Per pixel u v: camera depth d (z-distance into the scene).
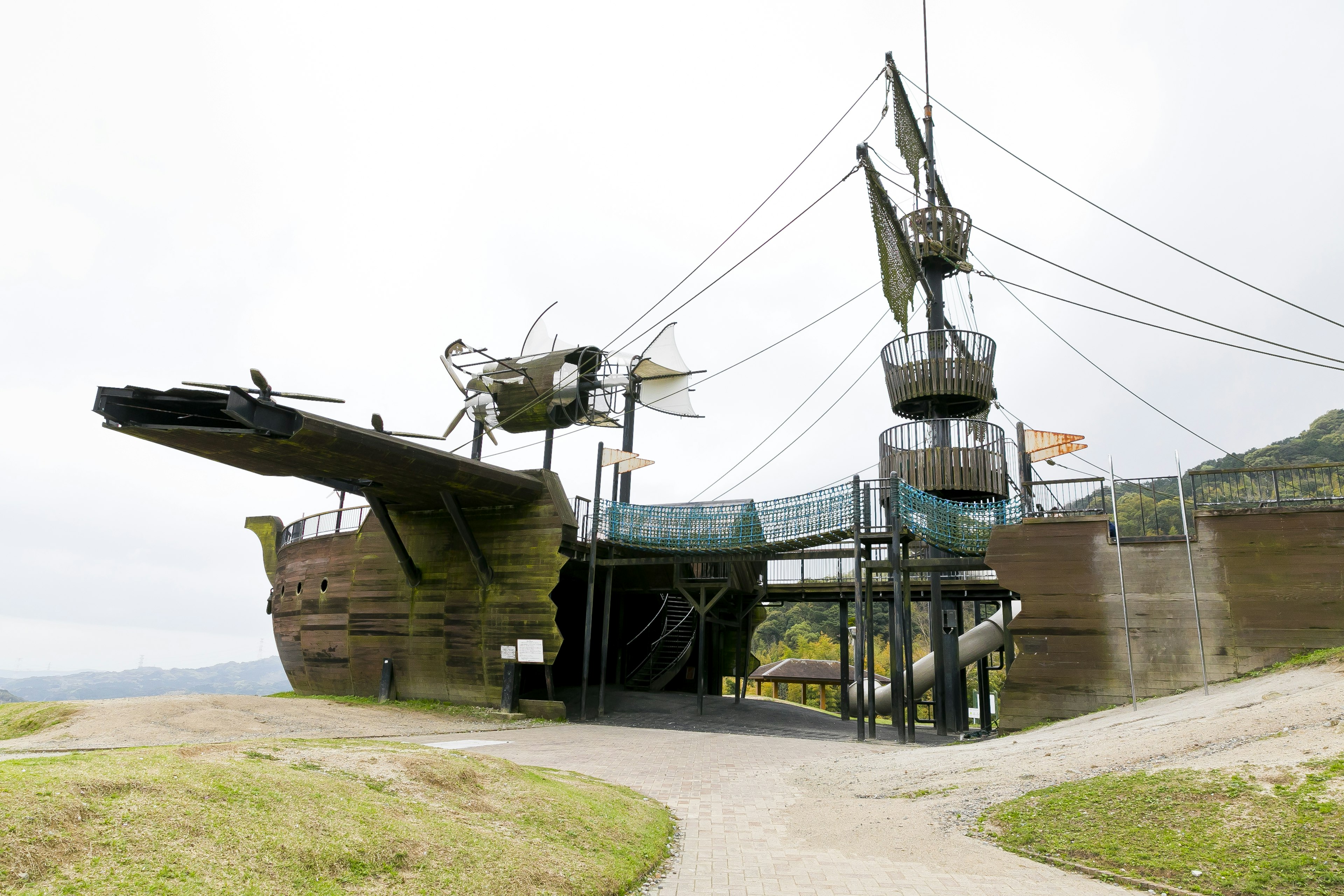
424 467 19.34
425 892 5.01
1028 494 19.41
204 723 16.52
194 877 4.13
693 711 24.91
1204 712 12.37
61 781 4.55
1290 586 15.98
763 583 29.80
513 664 22.33
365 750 7.99
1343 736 8.91
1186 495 17.52
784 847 8.34
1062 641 17.36
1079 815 8.55
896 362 23.80
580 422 28.58
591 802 8.69
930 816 9.53
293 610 29.44
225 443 16.80
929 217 24.97
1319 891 6.28
